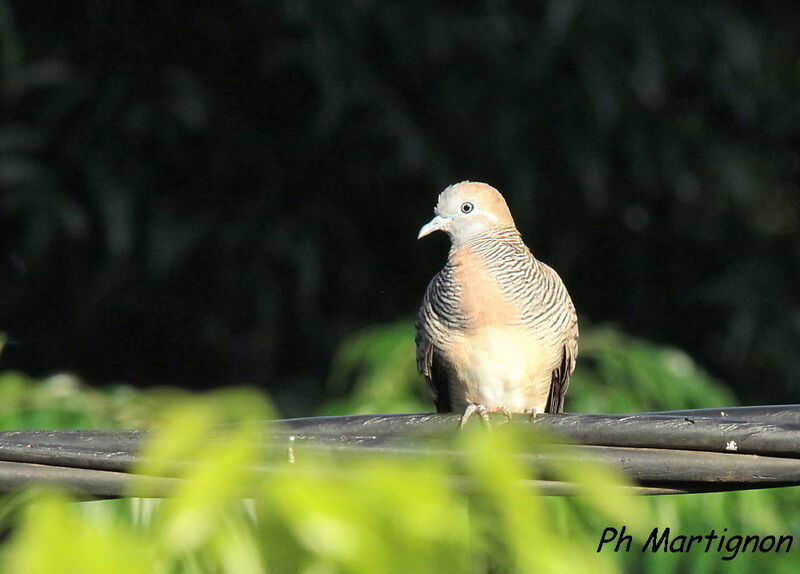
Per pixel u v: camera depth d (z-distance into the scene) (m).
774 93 12.25
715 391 8.80
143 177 11.68
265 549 2.56
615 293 12.88
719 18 11.48
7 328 12.75
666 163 11.89
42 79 11.25
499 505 2.51
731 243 12.75
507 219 7.57
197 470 2.56
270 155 12.09
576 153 11.57
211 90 11.96
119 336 12.95
